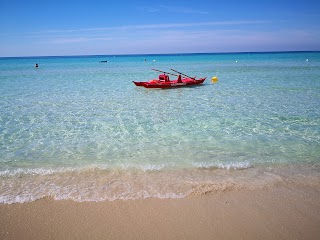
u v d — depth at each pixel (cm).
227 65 4450
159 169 582
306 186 499
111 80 2347
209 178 535
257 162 616
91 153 682
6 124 945
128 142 764
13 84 2111
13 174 559
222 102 1307
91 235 370
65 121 988
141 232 374
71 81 2291
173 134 830
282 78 2316
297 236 365
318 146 716
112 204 441
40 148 718
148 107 1218
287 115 1038
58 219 403
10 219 403
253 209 426
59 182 522
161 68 3944
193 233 372
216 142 755
